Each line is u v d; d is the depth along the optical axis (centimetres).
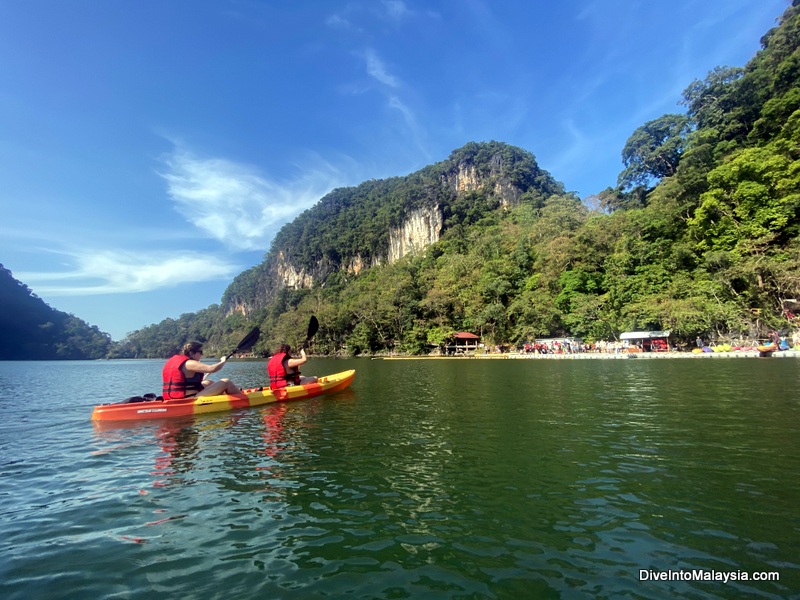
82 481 642
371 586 352
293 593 344
